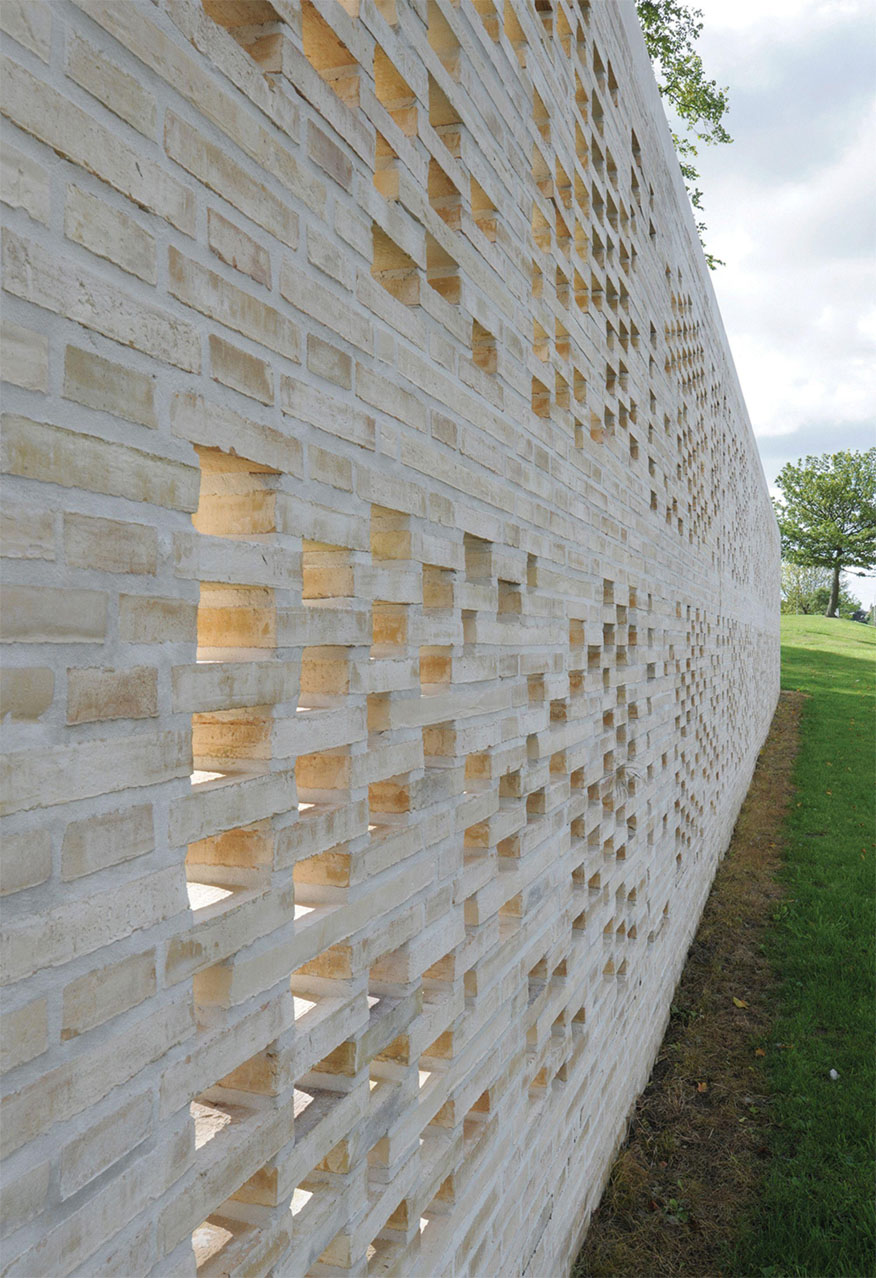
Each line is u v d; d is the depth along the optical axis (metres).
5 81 0.90
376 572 1.76
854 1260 3.87
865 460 56.59
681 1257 3.85
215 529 1.44
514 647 2.71
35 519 0.94
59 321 0.97
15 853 0.92
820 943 7.51
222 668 1.26
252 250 1.33
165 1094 1.15
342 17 1.58
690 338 6.88
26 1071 0.94
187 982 1.19
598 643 3.85
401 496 1.87
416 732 1.99
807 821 12.09
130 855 1.08
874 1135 4.74
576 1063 3.59
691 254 6.98
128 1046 1.08
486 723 2.48
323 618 1.54
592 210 3.71
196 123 1.20
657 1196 4.26
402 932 1.91
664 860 5.88
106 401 1.04
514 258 2.63
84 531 1.01
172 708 1.16
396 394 1.84
